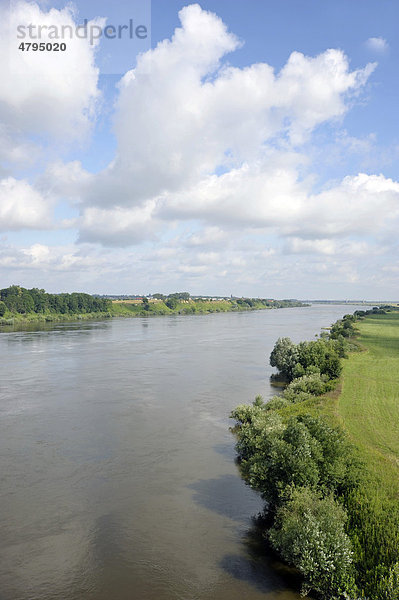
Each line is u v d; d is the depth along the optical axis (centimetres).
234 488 2519
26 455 2981
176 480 2616
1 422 3706
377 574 1567
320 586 1623
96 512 2242
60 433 3434
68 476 2661
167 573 1772
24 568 1803
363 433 3030
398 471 2311
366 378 5022
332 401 3872
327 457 2169
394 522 1794
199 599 1620
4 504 2316
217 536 2036
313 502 1898
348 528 1798
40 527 2102
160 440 3294
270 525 2133
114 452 3048
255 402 4028
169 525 2127
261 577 1748
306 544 1673
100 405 4275
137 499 2378
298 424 2336
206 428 3581
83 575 1759
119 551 1919
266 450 2358
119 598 1630
